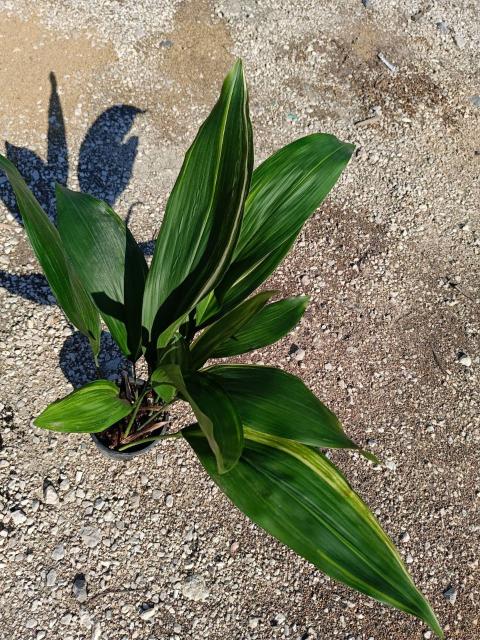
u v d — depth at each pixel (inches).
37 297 45.6
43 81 54.9
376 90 65.1
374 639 40.3
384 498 45.4
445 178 61.4
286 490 25.1
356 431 47.3
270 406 26.9
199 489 42.2
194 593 39.0
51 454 40.8
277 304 32.4
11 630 36.0
